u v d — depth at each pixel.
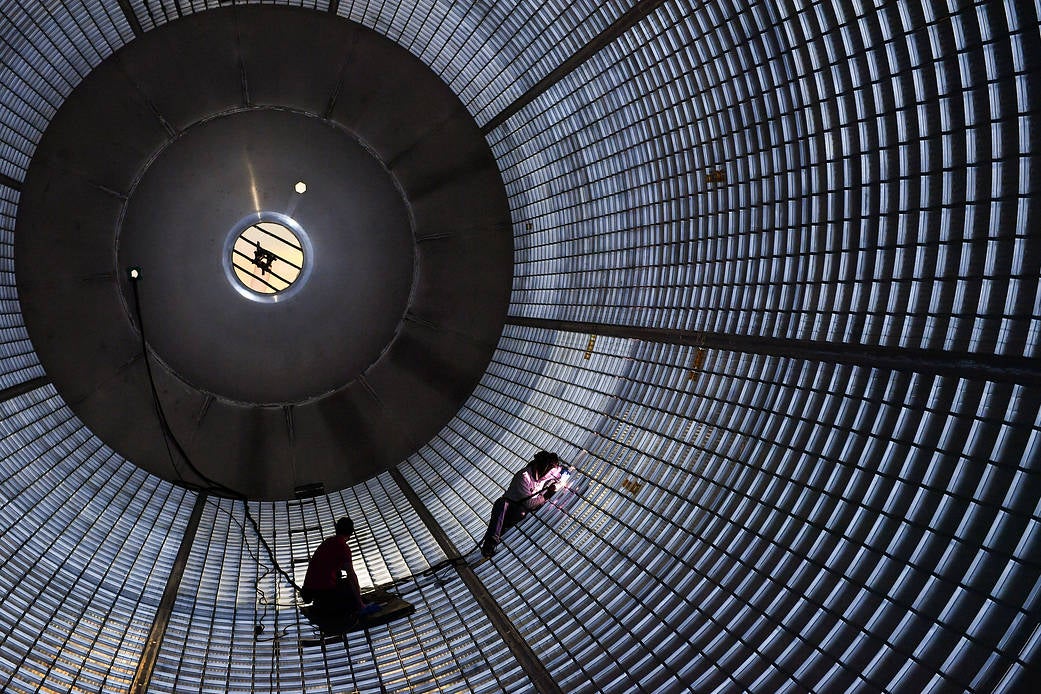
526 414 9.06
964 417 4.66
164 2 8.09
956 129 4.79
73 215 8.52
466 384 9.52
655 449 7.24
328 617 6.33
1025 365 4.33
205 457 9.10
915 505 4.74
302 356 9.12
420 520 8.48
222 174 8.72
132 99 8.39
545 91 8.39
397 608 6.76
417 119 9.02
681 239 7.54
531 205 9.19
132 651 6.18
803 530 5.42
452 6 8.38
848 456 5.37
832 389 5.71
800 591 5.15
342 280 9.02
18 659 5.61
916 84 5.00
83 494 7.79
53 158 8.34
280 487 9.22
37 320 8.56
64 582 6.61
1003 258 4.55
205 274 8.75
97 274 8.66
